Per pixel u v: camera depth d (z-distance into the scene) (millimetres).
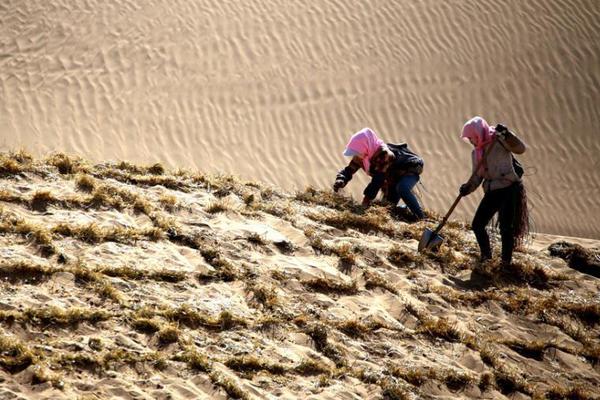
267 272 24797
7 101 66750
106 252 23188
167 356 18672
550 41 76062
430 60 73562
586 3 79875
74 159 30750
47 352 17359
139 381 17234
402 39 75062
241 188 32469
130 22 73562
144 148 64562
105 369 17375
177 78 69938
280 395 18266
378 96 70562
